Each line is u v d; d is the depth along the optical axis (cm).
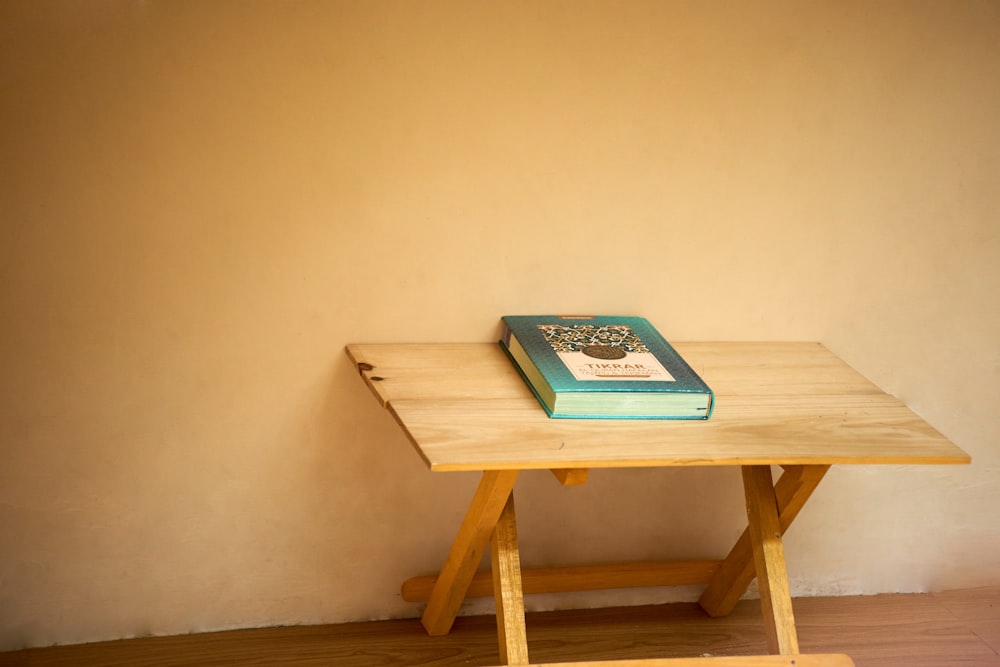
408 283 218
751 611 262
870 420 203
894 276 248
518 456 171
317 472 226
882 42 231
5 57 185
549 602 255
